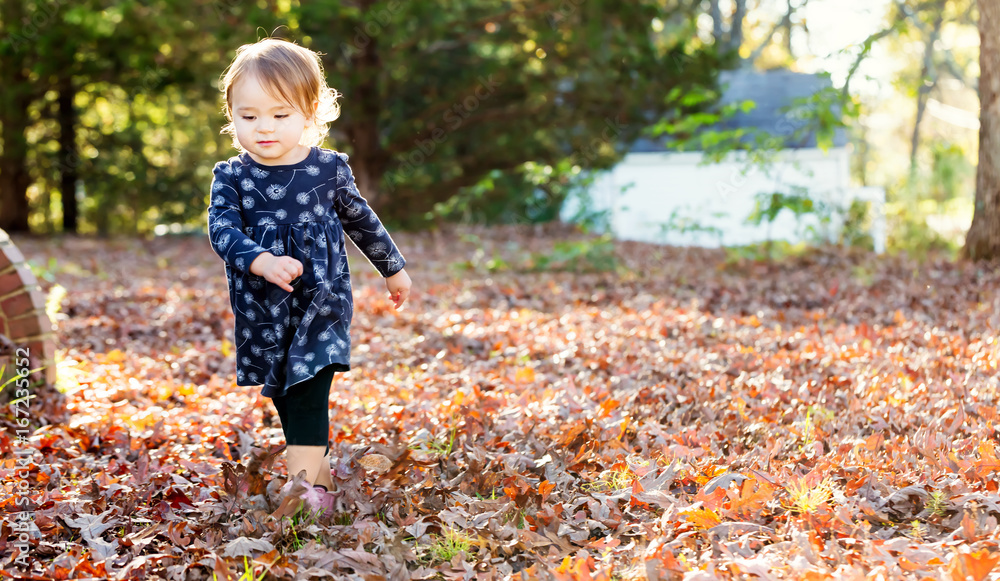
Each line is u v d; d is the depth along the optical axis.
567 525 2.61
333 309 2.67
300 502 2.56
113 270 12.20
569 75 17.86
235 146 2.83
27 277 4.25
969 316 6.21
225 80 2.71
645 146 19.70
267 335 2.65
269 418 4.20
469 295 8.82
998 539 2.29
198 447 3.62
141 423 4.03
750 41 35.66
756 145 12.32
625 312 7.45
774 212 11.72
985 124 8.94
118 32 15.92
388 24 15.60
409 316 7.33
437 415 4.01
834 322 6.46
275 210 2.66
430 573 2.36
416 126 18.84
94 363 5.54
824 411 3.80
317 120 2.79
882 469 2.93
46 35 16.23
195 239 19.44
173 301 8.43
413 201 20.17
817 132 11.75
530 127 18.89
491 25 17.38
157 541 2.62
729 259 10.53
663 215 19.58
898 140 46.22
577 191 17.25
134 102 24.06
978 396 3.88
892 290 7.77
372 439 3.63
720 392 4.21
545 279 10.14
